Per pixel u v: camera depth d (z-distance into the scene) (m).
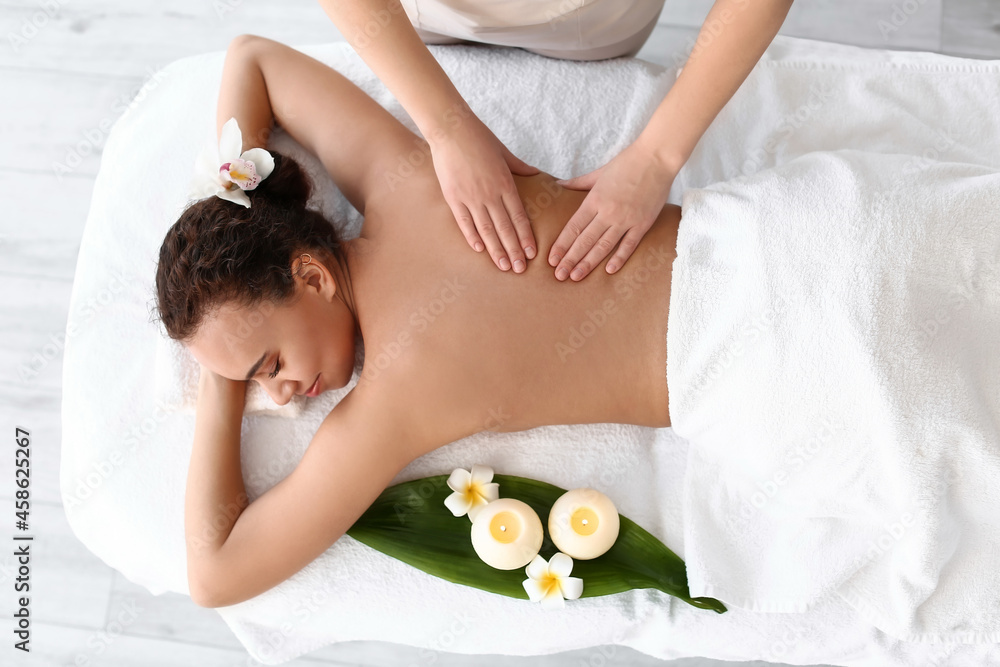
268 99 1.08
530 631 1.02
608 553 1.01
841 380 0.84
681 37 1.61
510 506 0.99
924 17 1.58
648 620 1.02
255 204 0.90
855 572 0.97
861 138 1.11
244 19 1.70
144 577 1.07
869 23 1.58
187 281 0.85
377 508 1.03
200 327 0.86
